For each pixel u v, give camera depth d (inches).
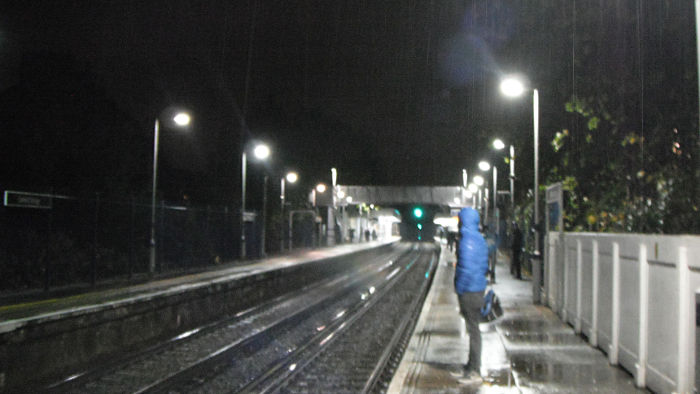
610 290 368.8
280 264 1667.1
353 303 842.8
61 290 892.0
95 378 377.4
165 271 1253.7
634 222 582.2
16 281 879.7
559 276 555.5
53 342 372.8
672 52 527.2
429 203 3184.1
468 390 304.0
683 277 245.9
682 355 246.7
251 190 2304.4
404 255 2472.9
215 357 429.7
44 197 880.3
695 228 479.8
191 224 1466.5
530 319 545.0
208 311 618.2
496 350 402.3
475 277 326.6
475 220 335.3
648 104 564.7
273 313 706.2
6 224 902.4
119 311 443.5
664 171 525.7
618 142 640.4
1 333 328.5
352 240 3784.5
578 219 782.5
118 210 1190.3
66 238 1015.0
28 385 348.5
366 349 497.4
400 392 301.3
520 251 972.6
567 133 739.4
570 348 408.5
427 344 432.1
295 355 462.9
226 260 1667.1
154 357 448.1
